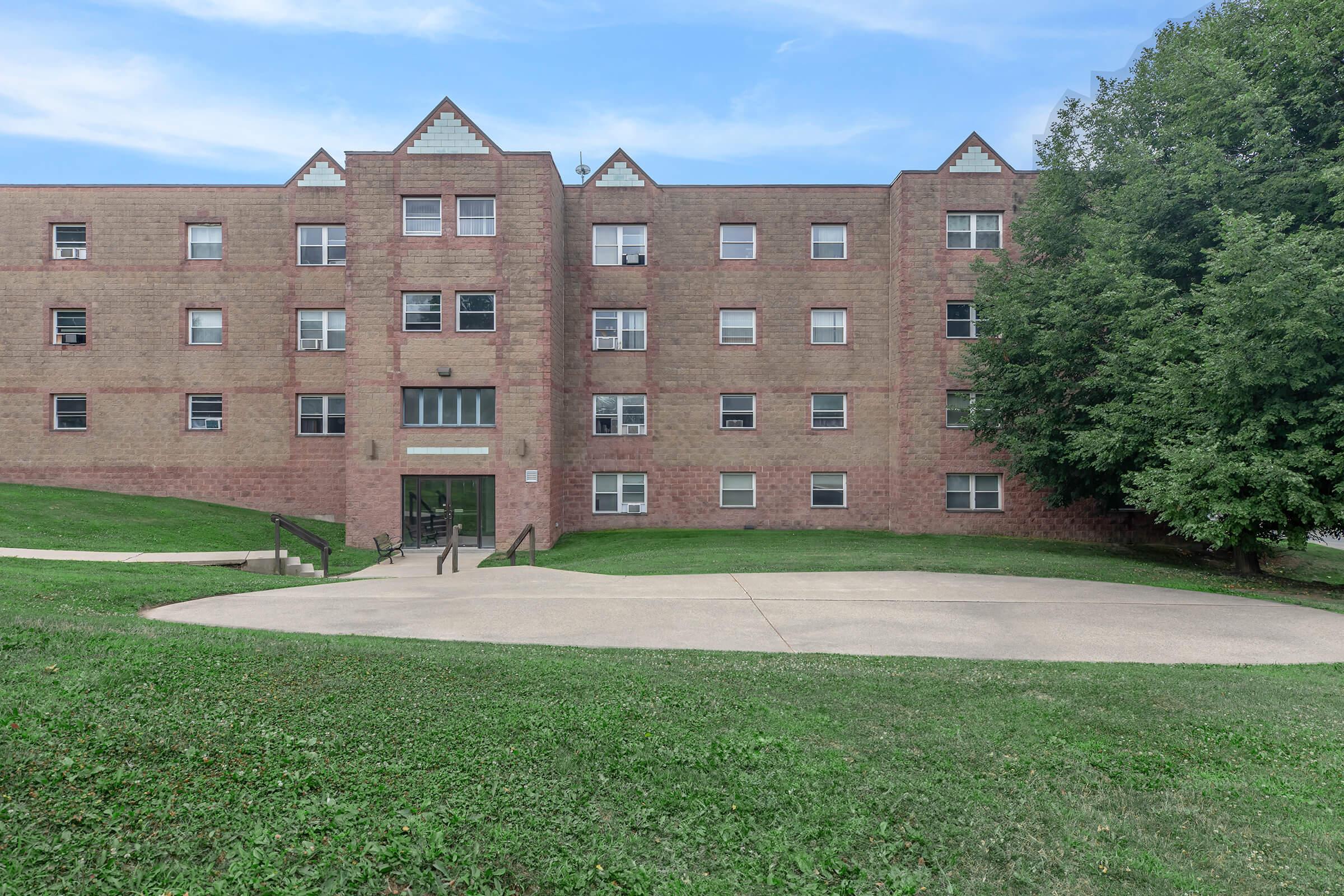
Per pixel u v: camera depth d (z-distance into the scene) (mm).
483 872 4281
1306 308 13109
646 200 26422
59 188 25906
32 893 3824
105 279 25906
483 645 8766
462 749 5660
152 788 4824
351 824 4621
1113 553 21281
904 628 10312
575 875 4312
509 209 23297
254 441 26109
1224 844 4820
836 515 26422
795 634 9898
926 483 25234
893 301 26047
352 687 6711
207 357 26078
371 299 23188
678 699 6844
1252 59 17078
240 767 5168
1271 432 14719
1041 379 20031
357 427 23141
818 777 5504
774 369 26500
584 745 5824
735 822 4945
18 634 7266
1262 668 8539
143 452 25875
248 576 14062
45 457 25641
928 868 4555
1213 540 14664
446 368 23094
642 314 26500
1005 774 5648
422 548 23328
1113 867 4555
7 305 25703
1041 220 20734
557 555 21422
